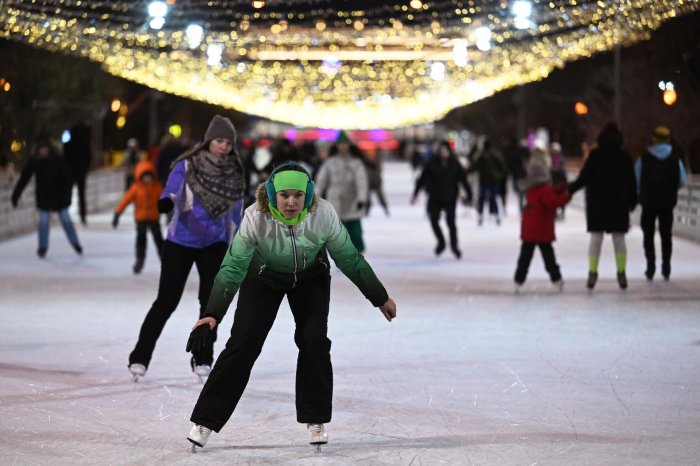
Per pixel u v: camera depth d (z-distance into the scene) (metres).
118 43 28.31
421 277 19.73
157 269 20.83
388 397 10.12
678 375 11.02
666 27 35.56
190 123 66.69
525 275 17.36
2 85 39.47
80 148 31.02
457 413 9.51
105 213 38.22
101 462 8.06
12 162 40.81
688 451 8.25
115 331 13.74
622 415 9.39
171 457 8.20
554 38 28.33
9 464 7.99
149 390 10.45
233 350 8.29
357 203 21.03
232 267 8.21
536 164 17.28
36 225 31.55
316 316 8.41
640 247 24.98
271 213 8.13
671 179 18.48
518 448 8.37
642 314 15.02
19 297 16.89
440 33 32.59
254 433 8.91
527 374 11.10
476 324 14.28
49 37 23.78
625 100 42.41
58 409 9.69
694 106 38.72
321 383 8.32
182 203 10.97
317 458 8.16
